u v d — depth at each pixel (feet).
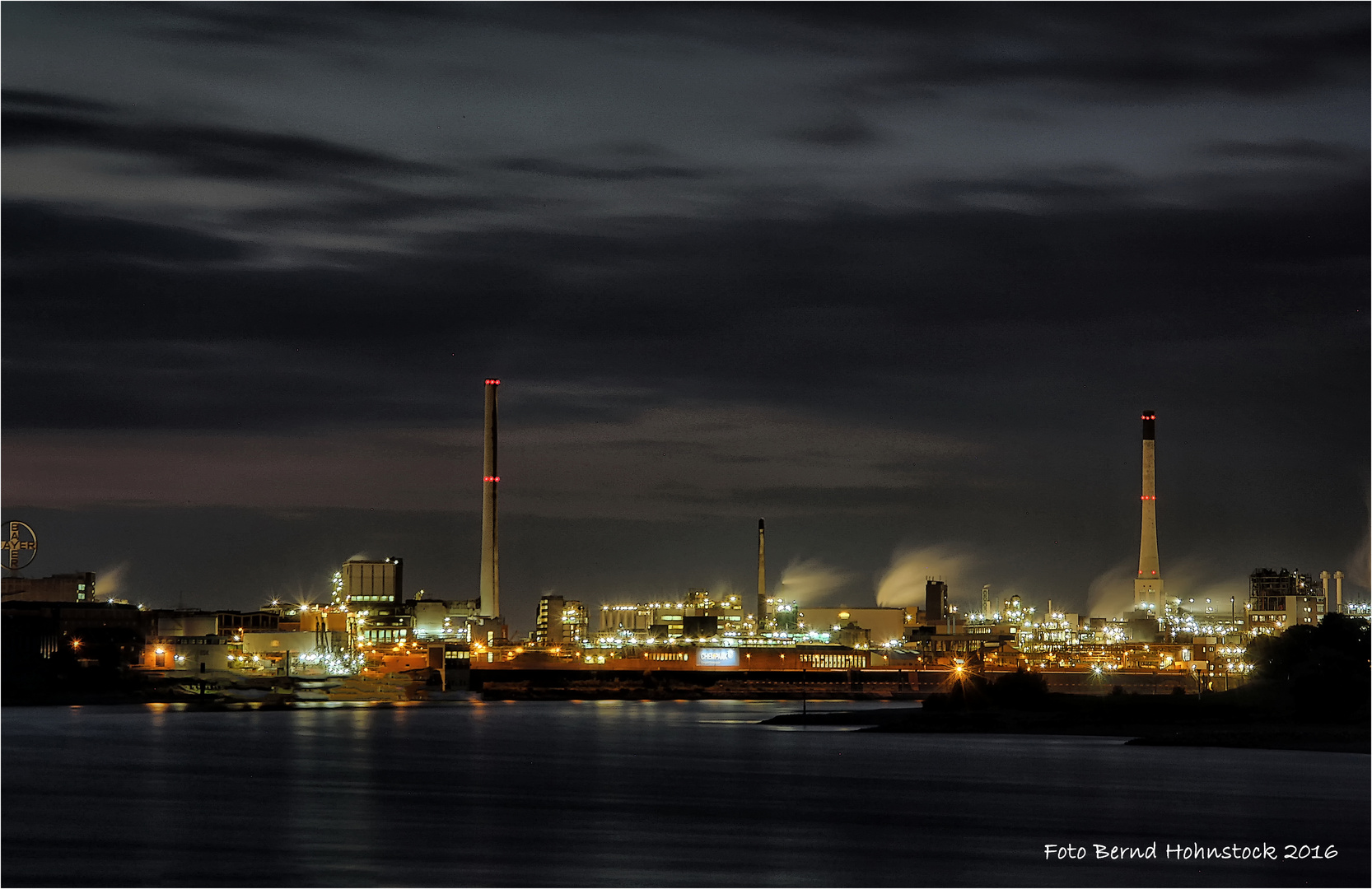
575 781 598.34
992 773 625.00
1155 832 451.53
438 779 605.73
